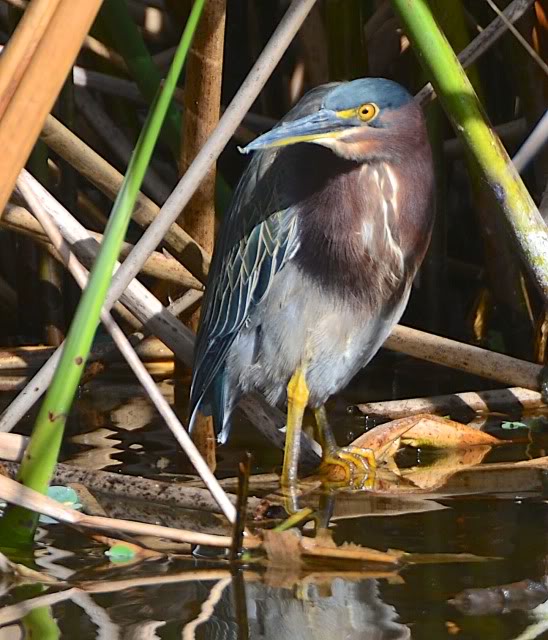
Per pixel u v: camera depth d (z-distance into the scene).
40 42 5.51
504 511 7.50
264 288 9.05
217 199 11.16
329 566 6.50
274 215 9.02
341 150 8.69
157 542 7.00
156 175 12.18
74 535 7.13
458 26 10.90
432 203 9.27
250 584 6.19
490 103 12.84
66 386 6.36
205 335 9.27
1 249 13.27
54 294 12.07
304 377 8.98
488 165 7.96
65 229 9.07
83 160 9.45
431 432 9.22
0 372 11.38
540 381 10.09
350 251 8.87
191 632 5.47
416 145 8.96
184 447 6.65
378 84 8.73
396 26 12.37
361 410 10.27
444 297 12.18
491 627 5.50
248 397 9.45
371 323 9.19
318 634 5.44
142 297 9.40
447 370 11.63
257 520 7.56
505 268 11.47
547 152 11.45
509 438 9.41
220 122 7.33
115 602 5.91
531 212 8.08
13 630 5.50
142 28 13.23
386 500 7.90
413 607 5.80
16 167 5.60
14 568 6.36
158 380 11.37
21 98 5.53
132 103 12.84
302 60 12.73
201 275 9.85
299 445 8.67
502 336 12.02
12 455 7.54
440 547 6.77
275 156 9.24
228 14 12.89
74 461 8.91
